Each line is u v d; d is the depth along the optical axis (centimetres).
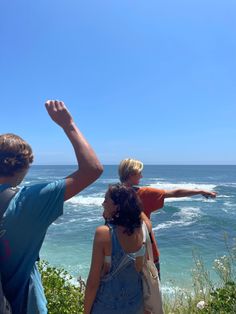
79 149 184
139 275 280
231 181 8538
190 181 8569
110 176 11188
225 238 641
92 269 279
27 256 182
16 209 176
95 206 3684
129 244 277
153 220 2755
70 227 2525
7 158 183
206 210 3256
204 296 552
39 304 192
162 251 1797
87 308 280
